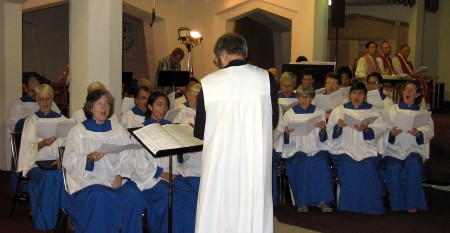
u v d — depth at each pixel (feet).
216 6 37.88
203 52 38.73
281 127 20.52
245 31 45.88
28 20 43.16
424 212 20.67
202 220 12.02
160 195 15.89
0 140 26.21
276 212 20.27
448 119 41.78
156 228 16.11
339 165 20.48
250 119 12.12
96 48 21.06
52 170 17.10
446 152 28.81
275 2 35.37
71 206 15.07
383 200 22.09
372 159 20.40
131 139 15.99
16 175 18.88
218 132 12.00
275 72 26.14
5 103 25.91
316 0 34.14
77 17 21.26
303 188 20.18
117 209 14.97
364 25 51.16
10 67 25.85
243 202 12.09
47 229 16.90
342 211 20.54
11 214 19.02
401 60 33.81
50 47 44.50
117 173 15.75
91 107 15.58
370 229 18.40
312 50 34.32
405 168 20.53
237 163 12.06
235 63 12.32
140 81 23.47
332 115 21.03
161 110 17.01
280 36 51.93
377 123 20.70
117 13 21.45
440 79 55.26
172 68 31.09
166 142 13.41
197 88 20.18
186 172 16.90
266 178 12.26
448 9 54.60
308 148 20.75
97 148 15.49
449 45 54.80
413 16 49.85
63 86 32.81
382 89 25.55
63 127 17.49
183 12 39.17
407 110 21.20
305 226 18.58
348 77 26.76
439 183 24.34
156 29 38.17
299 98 20.95
